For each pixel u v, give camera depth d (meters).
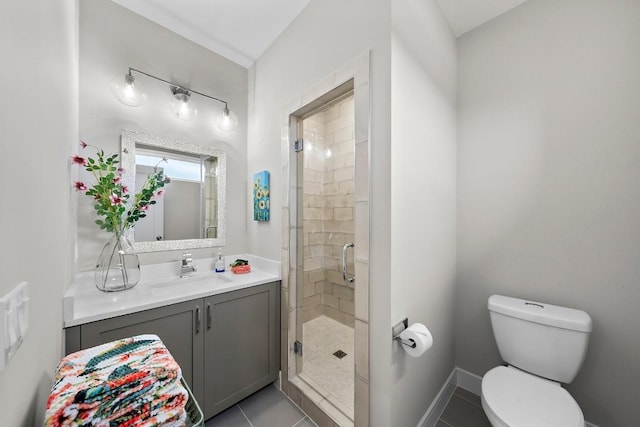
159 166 1.65
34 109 0.56
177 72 1.74
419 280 1.26
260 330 1.58
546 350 1.21
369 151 1.10
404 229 1.13
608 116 1.21
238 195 2.04
